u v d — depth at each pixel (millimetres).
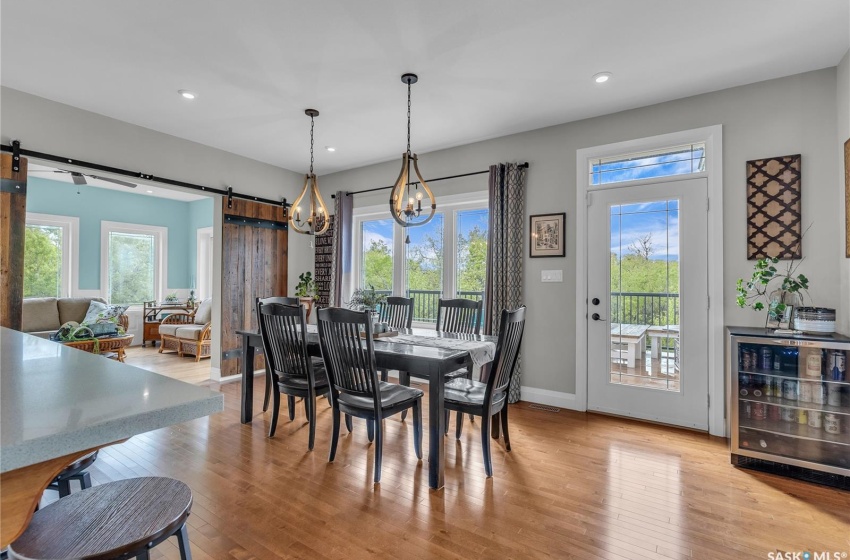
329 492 2264
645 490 2297
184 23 2365
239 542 1825
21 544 922
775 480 2416
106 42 2557
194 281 7816
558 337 3814
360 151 4676
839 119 2709
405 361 2463
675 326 3312
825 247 2758
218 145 4496
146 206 7352
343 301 5289
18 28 2402
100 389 966
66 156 3441
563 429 3236
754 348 2652
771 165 2938
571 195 3768
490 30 2424
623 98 3293
